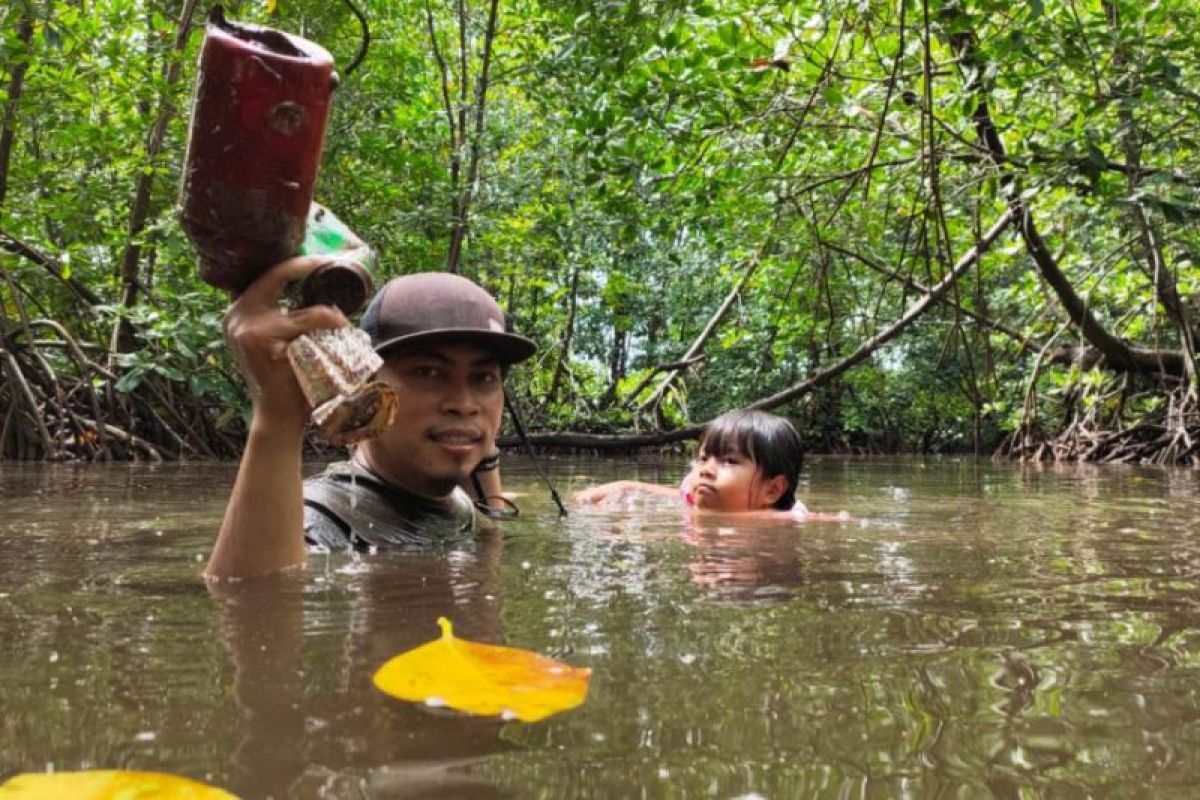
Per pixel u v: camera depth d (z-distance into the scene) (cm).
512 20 961
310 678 84
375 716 73
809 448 1349
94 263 804
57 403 662
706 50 470
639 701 78
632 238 574
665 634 104
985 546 191
